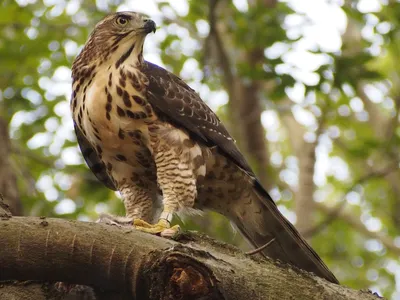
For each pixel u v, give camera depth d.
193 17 16.36
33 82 16.30
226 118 17.28
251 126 15.38
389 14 15.25
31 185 14.66
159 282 5.53
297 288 5.77
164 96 9.03
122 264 5.77
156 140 8.97
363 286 18.95
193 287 5.40
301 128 16.80
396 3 15.28
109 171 9.47
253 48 15.65
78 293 6.27
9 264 5.88
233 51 16.52
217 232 14.19
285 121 17.00
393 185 17.81
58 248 5.84
